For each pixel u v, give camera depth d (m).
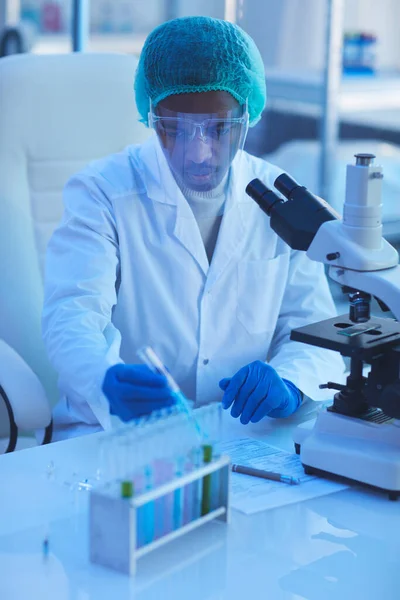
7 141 1.90
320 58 4.14
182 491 1.06
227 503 1.12
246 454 1.36
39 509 1.16
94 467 1.29
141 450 1.06
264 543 1.08
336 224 1.22
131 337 1.74
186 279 1.72
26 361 1.95
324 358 1.70
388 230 3.33
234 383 1.45
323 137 3.60
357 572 1.02
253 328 1.78
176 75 1.51
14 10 4.37
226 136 1.54
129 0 5.40
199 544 1.07
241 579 1.00
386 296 1.16
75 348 1.51
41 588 0.97
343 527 1.13
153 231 1.72
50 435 1.73
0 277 1.91
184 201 1.68
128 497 0.99
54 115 1.93
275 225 1.30
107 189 1.72
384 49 4.76
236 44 1.53
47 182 1.96
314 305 1.84
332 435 1.30
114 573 1.00
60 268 1.68
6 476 1.25
